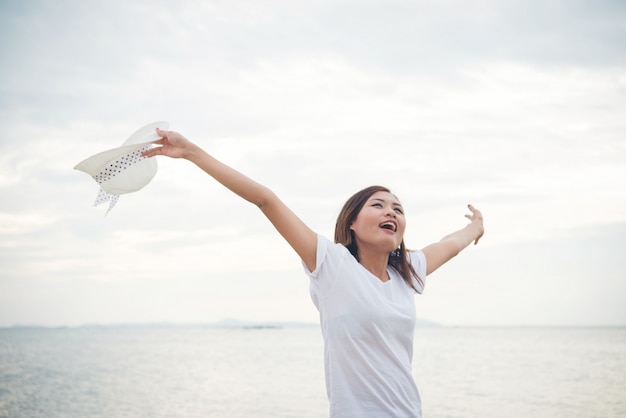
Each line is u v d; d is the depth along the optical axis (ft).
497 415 41.81
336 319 7.47
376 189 8.54
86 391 56.44
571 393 51.39
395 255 8.84
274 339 216.33
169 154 7.22
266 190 7.35
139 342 186.09
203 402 49.24
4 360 101.14
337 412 7.34
